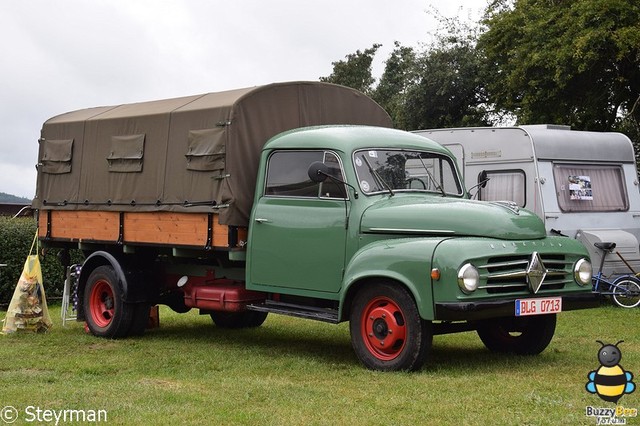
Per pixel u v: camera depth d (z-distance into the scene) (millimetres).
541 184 11844
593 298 7270
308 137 7859
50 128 10398
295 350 8344
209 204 8250
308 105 8773
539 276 6840
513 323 7805
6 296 13367
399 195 7660
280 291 7824
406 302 6758
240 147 8156
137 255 9641
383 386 6289
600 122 19719
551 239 7199
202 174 8375
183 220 8562
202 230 8352
